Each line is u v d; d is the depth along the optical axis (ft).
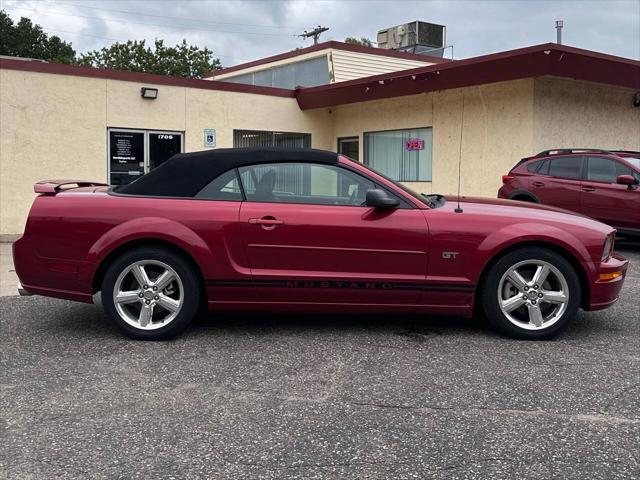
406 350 15.81
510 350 15.83
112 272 16.38
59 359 15.15
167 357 15.29
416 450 10.48
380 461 10.11
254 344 16.33
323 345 16.24
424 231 16.24
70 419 11.70
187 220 16.26
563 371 14.26
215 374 14.07
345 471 9.78
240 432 11.16
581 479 9.55
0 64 38.50
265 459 10.18
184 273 16.40
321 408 12.20
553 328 16.49
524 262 16.37
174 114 45.37
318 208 16.49
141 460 10.15
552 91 39.22
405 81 43.65
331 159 16.92
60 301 21.65
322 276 16.30
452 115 43.55
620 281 16.87
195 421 11.62
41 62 40.11
